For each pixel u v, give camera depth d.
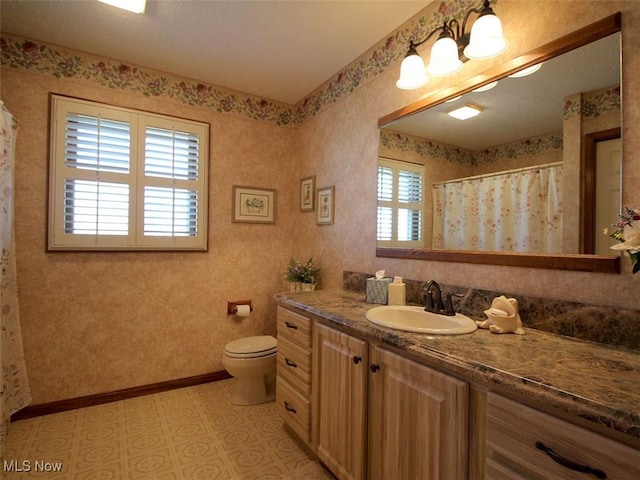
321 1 1.75
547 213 1.30
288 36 2.07
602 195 1.15
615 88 1.12
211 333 2.78
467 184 1.59
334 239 2.53
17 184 2.12
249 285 2.95
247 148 2.93
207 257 2.76
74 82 2.26
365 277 2.17
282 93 2.91
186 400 2.43
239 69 2.50
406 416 1.18
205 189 2.73
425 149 1.79
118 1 1.73
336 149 2.52
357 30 2.01
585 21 1.20
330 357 1.58
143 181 2.48
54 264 2.23
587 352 1.05
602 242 1.15
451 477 1.02
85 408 2.29
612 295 1.13
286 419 1.92
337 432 1.52
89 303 2.33
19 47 2.11
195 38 2.10
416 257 1.84
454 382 1.01
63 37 2.12
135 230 2.46
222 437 1.98
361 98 2.27
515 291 1.41
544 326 1.29
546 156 1.30
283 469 1.70
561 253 1.25
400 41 1.97
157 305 2.56
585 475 0.73
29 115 2.14
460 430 1.00
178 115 2.62
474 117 1.56
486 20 1.28
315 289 2.67
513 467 0.86
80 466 1.70
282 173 3.11
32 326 2.16
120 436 1.97
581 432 0.73
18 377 2.01
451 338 1.19
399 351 1.24
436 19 1.75
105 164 2.35
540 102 1.32
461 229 1.61
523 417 0.84
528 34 1.37
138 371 2.50
